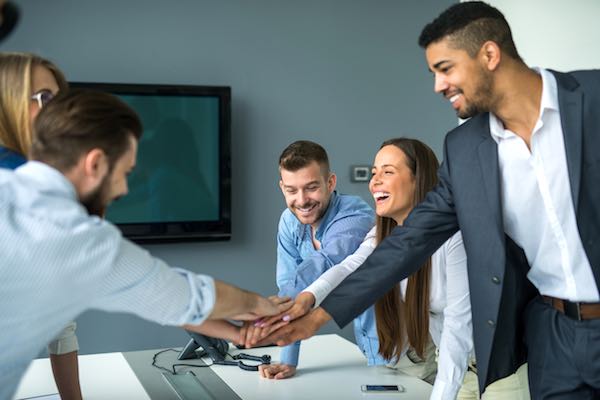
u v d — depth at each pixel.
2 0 1.10
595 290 1.59
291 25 4.40
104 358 2.43
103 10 4.03
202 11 4.21
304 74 4.45
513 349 1.78
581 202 1.52
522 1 5.08
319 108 4.49
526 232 1.68
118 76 4.07
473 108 1.57
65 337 1.93
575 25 4.96
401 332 2.15
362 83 4.58
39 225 0.99
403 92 4.68
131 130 1.14
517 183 1.64
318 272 2.29
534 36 5.12
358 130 4.59
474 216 1.69
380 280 1.88
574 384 1.64
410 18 4.68
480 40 1.50
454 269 1.99
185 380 2.14
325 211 2.56
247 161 4.35
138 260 1.12
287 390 2.02
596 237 1.53
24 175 1.06
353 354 2.45
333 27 4.50
